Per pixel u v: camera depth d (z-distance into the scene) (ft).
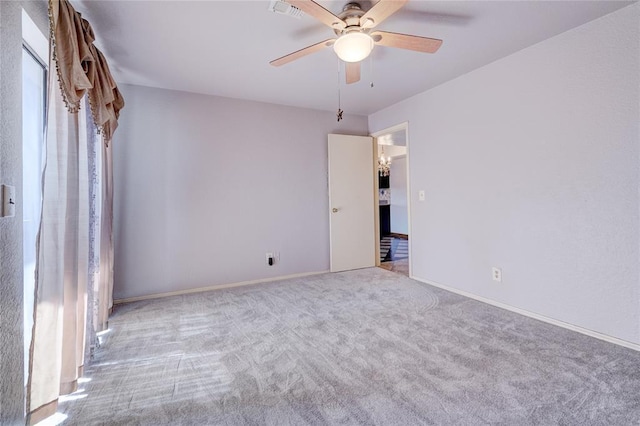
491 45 8.27
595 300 7.25
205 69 9.47
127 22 6.90
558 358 6.32
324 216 14.14
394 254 18.98
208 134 11.76
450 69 9.83
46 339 4.82
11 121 4.09
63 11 4.96
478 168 9.91
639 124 6.45
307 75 10.03
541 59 8.11
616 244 6.88
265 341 7.37
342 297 10.52
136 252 10.72
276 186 13.05
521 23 7.20
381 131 14.29
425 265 12.20
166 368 6.25
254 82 10.58
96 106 6.29
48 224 4.91
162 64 9.08
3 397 3.87
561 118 7.74
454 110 10.65
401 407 4.93
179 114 11.32
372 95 12.19
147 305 10.01
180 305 9.98
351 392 5.34
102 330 8.02
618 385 5.39
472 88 9.98
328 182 14.17
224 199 12.06
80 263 5.99
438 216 11.48
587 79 7.22
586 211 7.35
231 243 12.20
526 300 8.69
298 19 6.88
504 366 6.05
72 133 5.60
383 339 7.32
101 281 8.08
